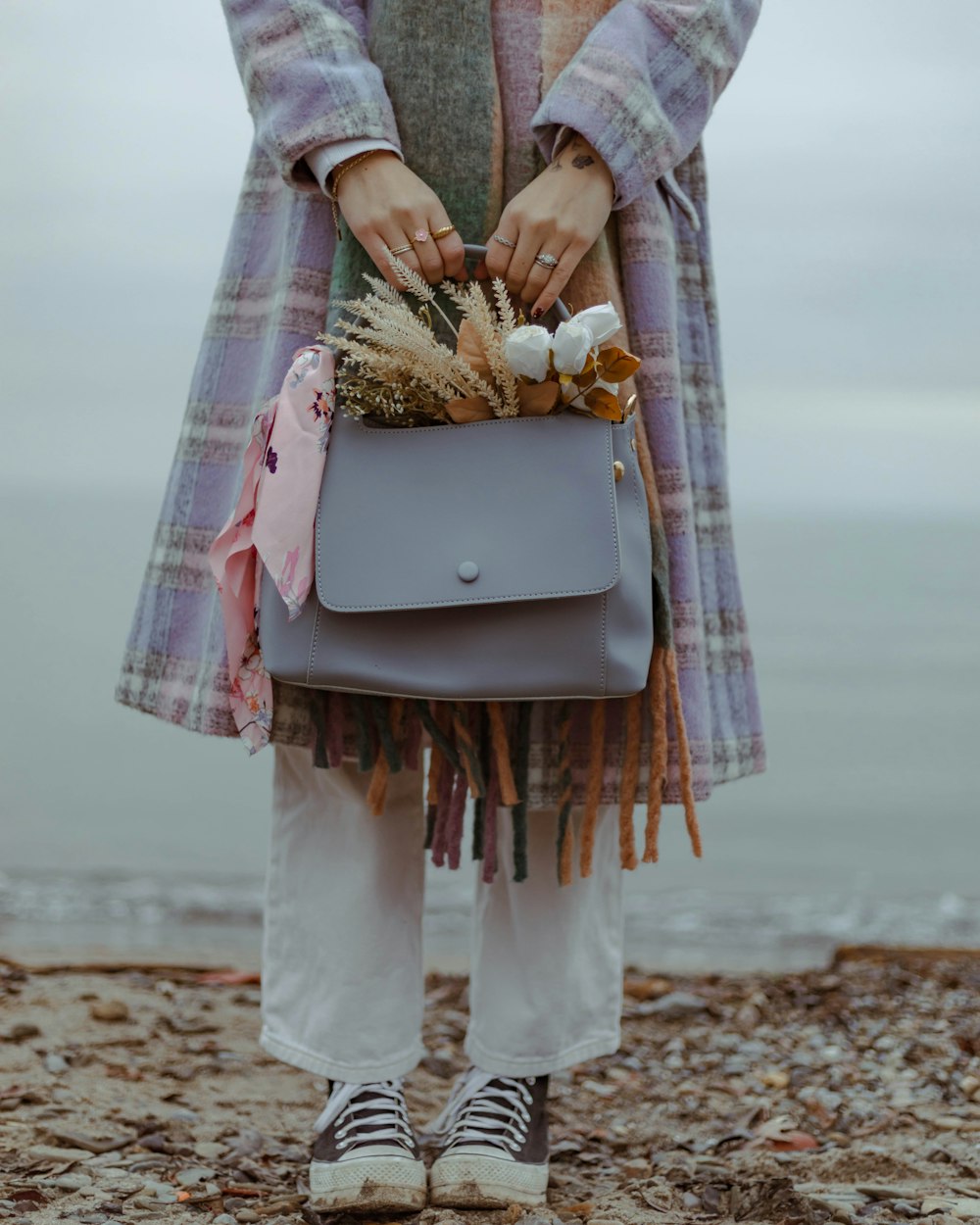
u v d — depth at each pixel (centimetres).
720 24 160
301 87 153
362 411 148
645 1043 259
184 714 164
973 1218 153
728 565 179
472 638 146
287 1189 171
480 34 156
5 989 272
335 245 163
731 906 598
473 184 155
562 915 167
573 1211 162
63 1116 194
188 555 170
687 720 163
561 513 144
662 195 168
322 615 147
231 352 172
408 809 165
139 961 352
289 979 166
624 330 161
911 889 694
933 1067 237
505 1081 167
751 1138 202
